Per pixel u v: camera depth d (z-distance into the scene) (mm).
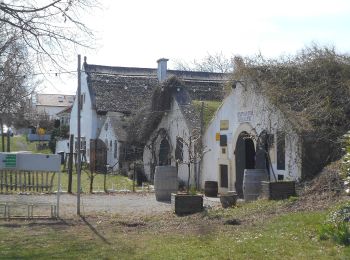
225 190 22266
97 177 33625
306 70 19141
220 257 8617
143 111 33656
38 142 67625
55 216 14125
